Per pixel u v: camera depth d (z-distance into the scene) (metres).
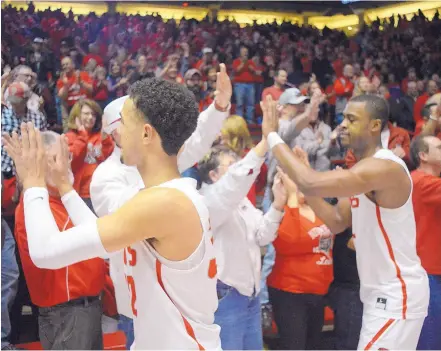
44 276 2.22
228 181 2.22
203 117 2.48
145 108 1.24
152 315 1.25
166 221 1.17
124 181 2.03
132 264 1.26
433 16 6.96
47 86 5.14
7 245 2.73
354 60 6.75
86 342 2.28
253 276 2.52
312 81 5.90
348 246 2.84
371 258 2.14
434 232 2.76
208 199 2.21
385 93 6.01
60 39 5.57
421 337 2.85
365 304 2.18
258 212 2.64
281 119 3.59
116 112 2.01
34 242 1.19
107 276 2.55
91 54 5.54
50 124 5.07
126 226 1.16
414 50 6.80
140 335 1.28
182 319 1.24
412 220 2.09
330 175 2.06
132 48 5.86
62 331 2.25
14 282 2.74
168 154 1.28
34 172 1.28
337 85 6.13
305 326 2.86
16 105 3.63
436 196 2.71
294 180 2.13
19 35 5.42
